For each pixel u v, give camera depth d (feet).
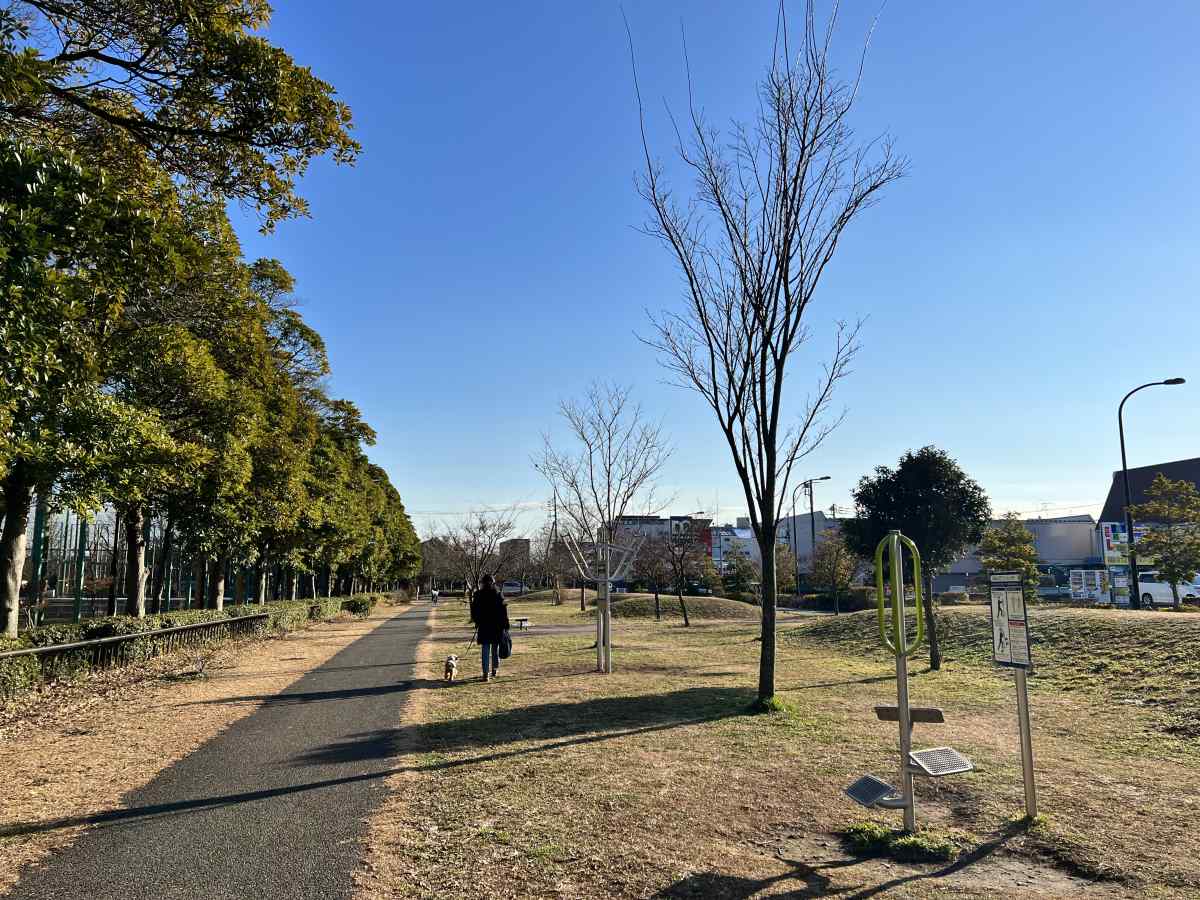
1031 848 15.24
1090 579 106.32
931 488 46.88
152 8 24.03
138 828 16.96
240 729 27.73
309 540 87.30
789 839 16.03
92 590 80.94
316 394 97.55
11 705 30.19
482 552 191.01
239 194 28.58
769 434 32.53
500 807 18.28
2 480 34.86
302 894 13.48
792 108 31.99
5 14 21.56
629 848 15.49
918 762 15.78
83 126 27.04
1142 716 27.63
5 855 15.38
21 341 17.87
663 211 34.27
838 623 67.92
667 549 123.95
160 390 43.96
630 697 34.50
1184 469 177.37
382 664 49.60
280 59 25.63
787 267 32.30
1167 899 12.73
